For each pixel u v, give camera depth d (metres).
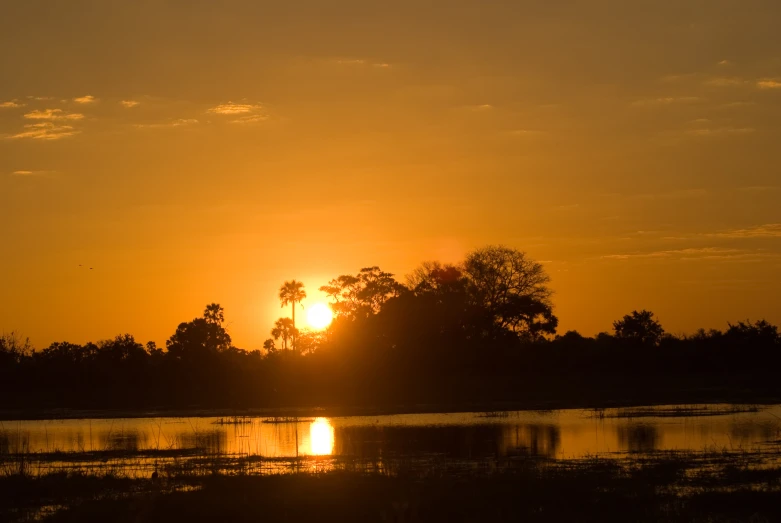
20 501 30.55
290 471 36.69
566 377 119.31
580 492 28.77
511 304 125.50
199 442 53.06
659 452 42.06
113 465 41.25
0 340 135.62
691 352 125.69
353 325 118.19
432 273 126.62
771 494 27.97
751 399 90.69
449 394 108.12
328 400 106.19
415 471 35.28
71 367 121.88
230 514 26.50
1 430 68.56
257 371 120.06
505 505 26.81
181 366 120.81
